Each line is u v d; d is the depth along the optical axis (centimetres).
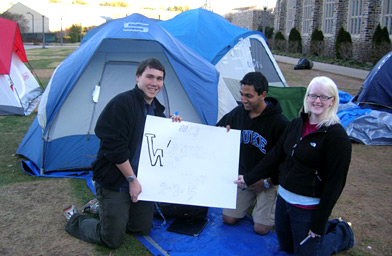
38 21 4703
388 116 611
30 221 330
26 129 640
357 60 1698
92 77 443
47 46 3494
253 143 310
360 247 306
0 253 281
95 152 453
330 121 218
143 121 280
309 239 232
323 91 217
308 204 229
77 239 304
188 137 293
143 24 423
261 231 316
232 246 300
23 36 4356
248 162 315
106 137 255
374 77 696
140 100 276
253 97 293
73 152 446
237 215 329
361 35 1730
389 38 1547
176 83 448
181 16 714
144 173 279
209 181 294
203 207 332
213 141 298
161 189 282
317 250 233
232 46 631
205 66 477
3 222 327
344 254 293
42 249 288
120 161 257
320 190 227
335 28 1945
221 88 500
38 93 962
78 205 363
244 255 289
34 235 308
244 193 326
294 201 235
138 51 447
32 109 804
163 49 416
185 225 329
